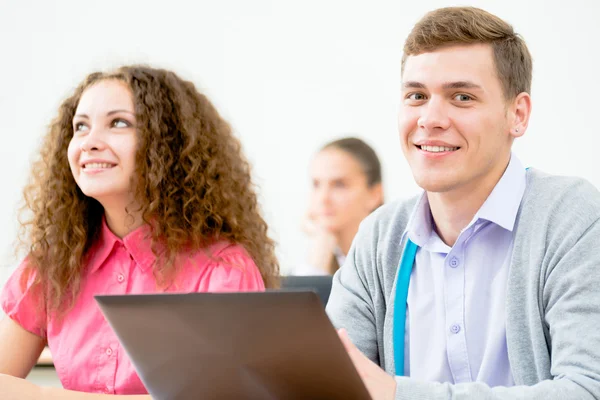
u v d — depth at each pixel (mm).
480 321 1799
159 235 2080
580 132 4047
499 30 1739
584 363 1537
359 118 4117
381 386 1457
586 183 1775
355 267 2020
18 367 2164
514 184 1798
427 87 1724
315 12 4145
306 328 1261
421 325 1864
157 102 2115
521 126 1807
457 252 1829
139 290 2080
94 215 2188
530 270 1712
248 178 2342
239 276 2057
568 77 4051
